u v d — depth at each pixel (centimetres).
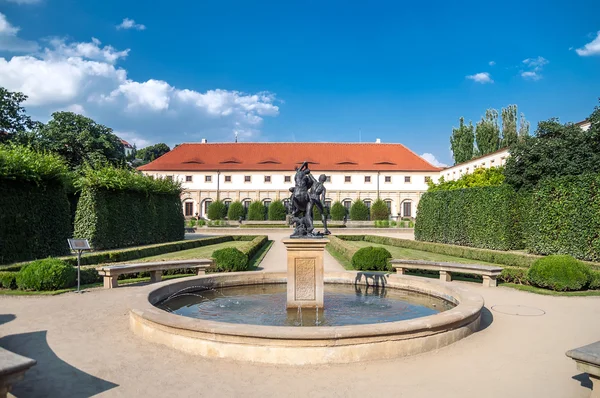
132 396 451
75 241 1067
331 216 4959
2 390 369
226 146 5850
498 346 630
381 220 4753
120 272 1143
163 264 1248
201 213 5472
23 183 1593
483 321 782
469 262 1647
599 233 1458
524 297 1020
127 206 2339
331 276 1184
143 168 5462
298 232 858
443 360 565
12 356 396
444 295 945
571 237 1548
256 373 514
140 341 644
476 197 2219
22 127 3366
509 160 2372
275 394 455
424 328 588
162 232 2739
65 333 692
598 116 2078
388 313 825
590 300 983
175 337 604
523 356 586
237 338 555
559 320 793
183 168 5450
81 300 957
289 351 541
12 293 1020
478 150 5153
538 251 1700
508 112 4962
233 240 3225
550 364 555
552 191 1647
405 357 574
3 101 3219
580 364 414
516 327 741
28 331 705
